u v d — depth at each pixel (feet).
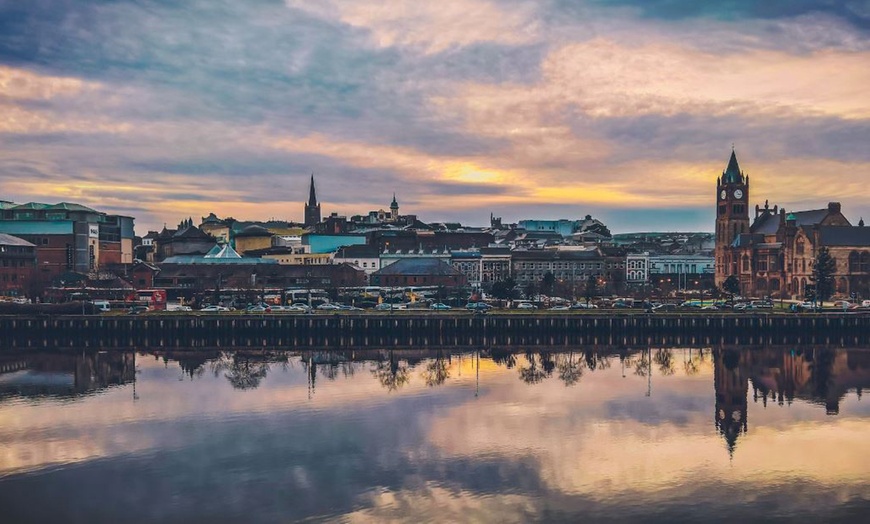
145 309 625.82
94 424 265.95
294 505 195.11
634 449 238.68
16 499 199.41
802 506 195.00
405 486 207.00
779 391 328.08
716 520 186.80
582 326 555.28
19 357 440.86
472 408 289.94
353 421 269.44
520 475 215.10
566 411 286.25
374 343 540.11
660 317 558.56
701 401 305.32
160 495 201.87
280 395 313.12
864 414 284.41
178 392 319.88
